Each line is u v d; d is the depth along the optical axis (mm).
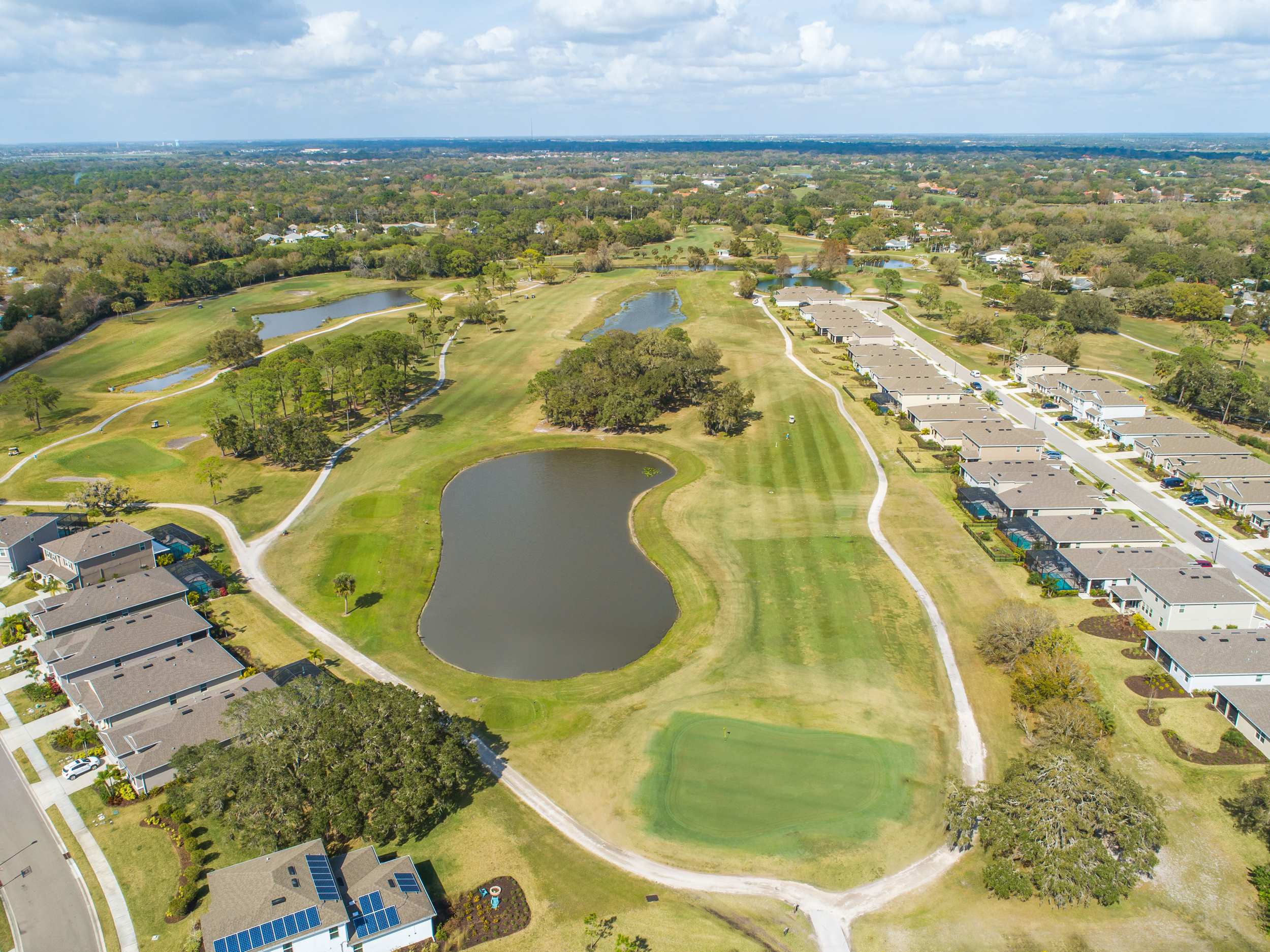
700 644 84812
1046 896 55094
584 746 70688
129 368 185750
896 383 152125
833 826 61938
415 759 61250
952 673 78938
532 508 117312
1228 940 52312
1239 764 66312
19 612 91750
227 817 59656
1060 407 150375
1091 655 80000
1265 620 83688
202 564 98562
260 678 75562
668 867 58812
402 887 54188
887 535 104812
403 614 91438
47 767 69438
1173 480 116312
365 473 126875
